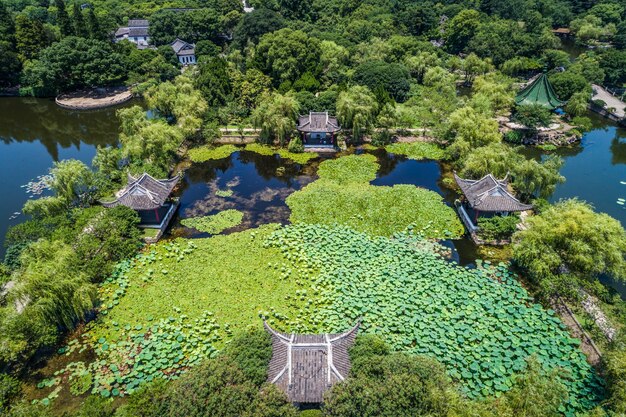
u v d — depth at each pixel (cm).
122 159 5588
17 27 9006
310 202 4903
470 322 3247
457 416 2092
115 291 3609
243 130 6838
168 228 4541
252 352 2566
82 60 8531
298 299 3534
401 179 5497
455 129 5975
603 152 6322
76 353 3086
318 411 2453
